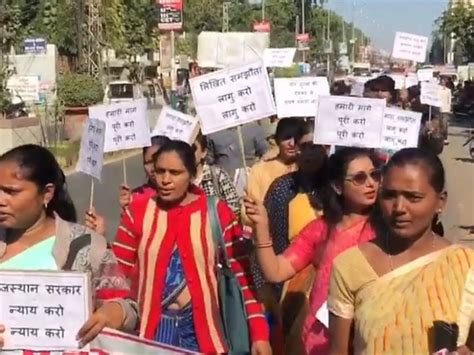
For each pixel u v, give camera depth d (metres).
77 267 3.56
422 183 3.02
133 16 46.62
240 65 6.10
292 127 6.45
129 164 21.89
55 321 3.50
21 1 40.31
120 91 38.78
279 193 5.49
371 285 3.07
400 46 14.97
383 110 5.43
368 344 3.03
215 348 4.49
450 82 47.56
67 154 21.55
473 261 3.00
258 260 4.40
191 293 4.50
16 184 3.50
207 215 4.55
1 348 3.53
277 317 5.07
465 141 29.84
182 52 52.38
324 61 84.06
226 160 8.93
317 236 4.46
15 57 33.41
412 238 3.06
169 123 7.24
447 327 2.91
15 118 22.59
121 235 4.65
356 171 4.31
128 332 3.75
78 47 36.44
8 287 3.50
